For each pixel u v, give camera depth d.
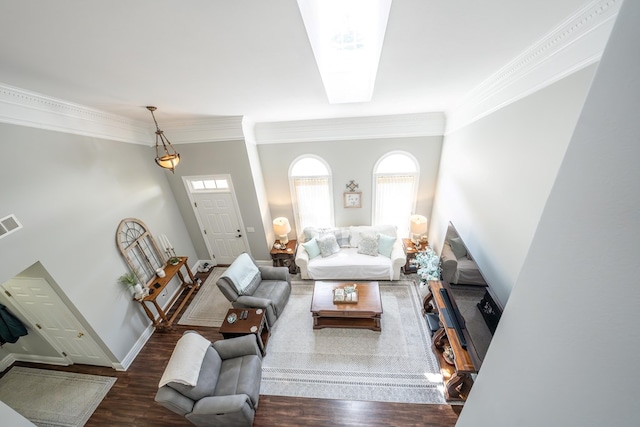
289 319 3.79
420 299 4.02
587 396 0.60
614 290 0.53
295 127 4.41
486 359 1.20
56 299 2.76
